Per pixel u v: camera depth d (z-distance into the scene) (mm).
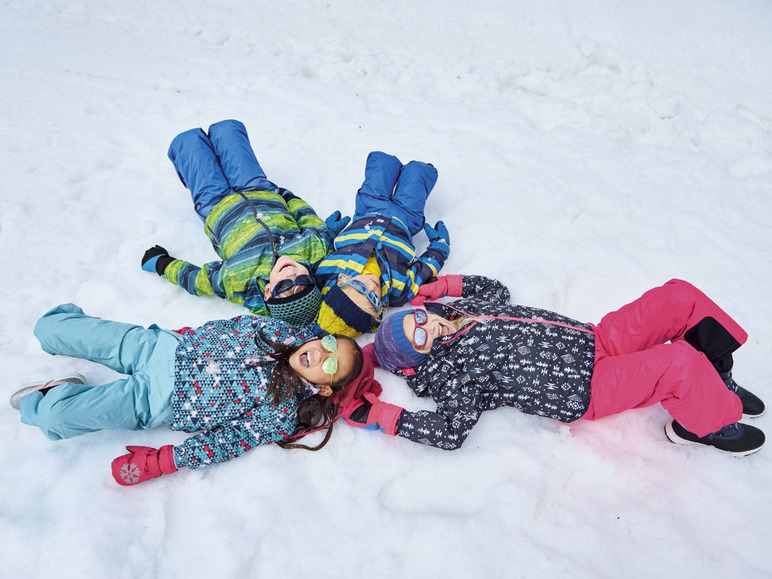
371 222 2973
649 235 3258
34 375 2518
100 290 2889
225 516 2137
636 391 2271
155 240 3195
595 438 2449
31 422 2207
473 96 4320
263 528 2109
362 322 2611
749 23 4656
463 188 3580
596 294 3000
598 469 2350
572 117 4082
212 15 5023
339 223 3145
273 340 2467
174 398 2314
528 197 3486
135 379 2350
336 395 2396
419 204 3191
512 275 3018
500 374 2432
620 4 4992
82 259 3047
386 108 4164
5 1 4973
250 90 4262
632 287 3004
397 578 2035
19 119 3816
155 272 2988
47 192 3354
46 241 3102
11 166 3477
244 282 2746
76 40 4613
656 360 2217
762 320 2805
